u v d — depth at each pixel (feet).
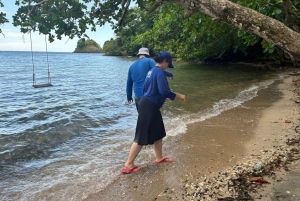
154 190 11.19
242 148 15.24
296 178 10.62
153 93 12.60
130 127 21.03
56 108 28.30
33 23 11.46
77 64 131.44
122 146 16.75
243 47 74.59
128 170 12.94
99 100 33.04
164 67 12.74
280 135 16.85
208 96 33.09
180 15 48.49
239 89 38.09
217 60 101.76
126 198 10.69
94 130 20.30
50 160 14.80
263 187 10.29
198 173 12.40
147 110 12.62
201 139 17.19
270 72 60.49
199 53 69.77
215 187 10.83
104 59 185.47
